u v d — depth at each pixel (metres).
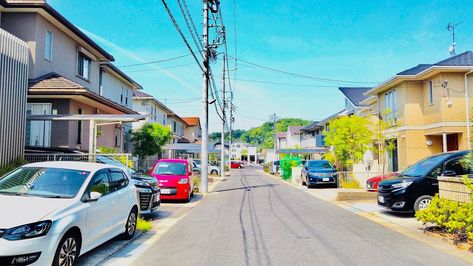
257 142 129.38
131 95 31.88
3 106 11.20
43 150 15.32
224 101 38.28
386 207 11.30
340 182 21.80
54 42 18.53
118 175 8.14
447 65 19.53
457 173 10.91
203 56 19.72
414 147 21.64
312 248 7.27
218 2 16.14
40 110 17.42
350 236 8.42
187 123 61.47
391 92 24.20
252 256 6.70
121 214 7.73
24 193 6.23
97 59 23.64
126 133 30.34
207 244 7.69
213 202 15.53
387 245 7.54
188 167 16.42
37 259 5.00
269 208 13.30
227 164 59.84
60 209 5.64
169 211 12.97
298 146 60.72
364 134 21.81
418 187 10.88
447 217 8.21
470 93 19.77
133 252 7.23
